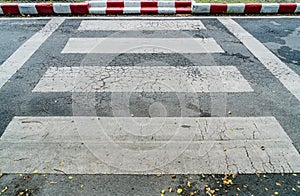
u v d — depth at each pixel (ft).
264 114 11.98
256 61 16.37
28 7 23.89
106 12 24.39
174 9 24.45
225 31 20.83
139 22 22.62
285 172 9.21
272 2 25.32
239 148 10.19
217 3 24.71
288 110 12.23
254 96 13.17
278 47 18.19
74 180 8.89
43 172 9.17
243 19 23.45
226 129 11.10
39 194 8.45
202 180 8.93
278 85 14.03
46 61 16.29
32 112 12.03
